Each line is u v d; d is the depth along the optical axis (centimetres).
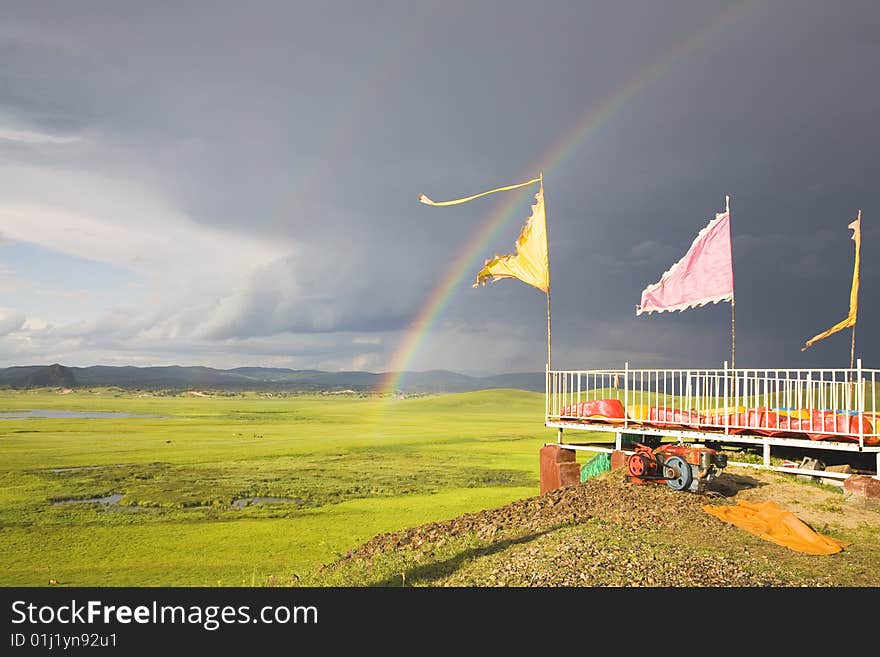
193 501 3209
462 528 1639
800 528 1314
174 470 4519
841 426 1602
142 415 14800
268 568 1905
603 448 1978
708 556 1178
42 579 1769
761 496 1570
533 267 2136
